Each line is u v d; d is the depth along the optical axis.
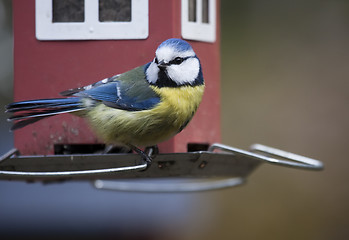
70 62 8.48
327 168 13.54
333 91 13.85
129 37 8.36
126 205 12.73
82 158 7.34
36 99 8.51
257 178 13.59
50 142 8.58
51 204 12.41
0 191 12.49
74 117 8.52
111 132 7.71
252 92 13.98
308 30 14.20
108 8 8.43
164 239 12.74
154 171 8.02
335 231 13.30
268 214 13.40
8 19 12.65
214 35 9.20
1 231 12.11
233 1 14.30
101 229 12.41
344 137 13.56
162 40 8.30
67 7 8.51
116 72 8.39
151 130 7.62
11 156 7.66
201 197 13.30
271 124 13.77
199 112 8.97
